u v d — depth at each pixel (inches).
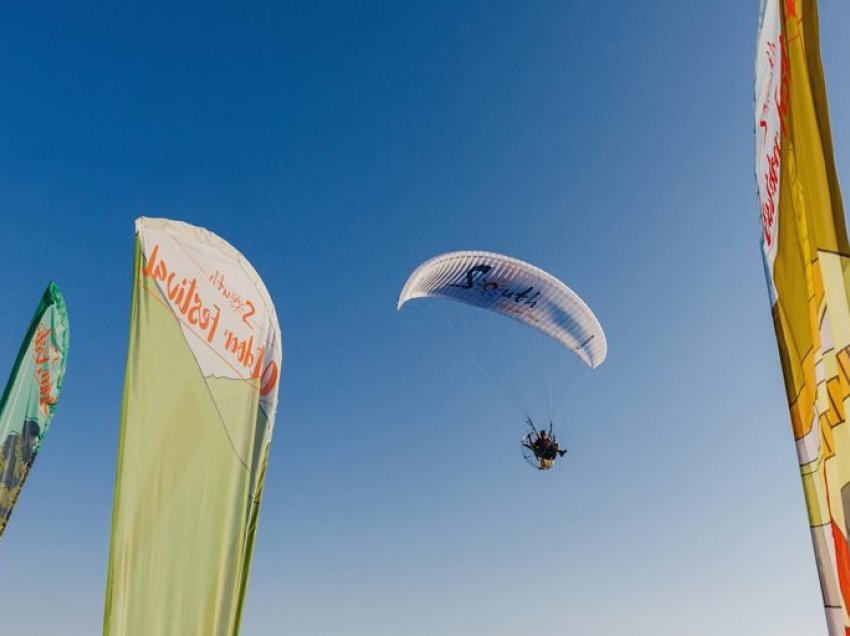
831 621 178.9
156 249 309.9
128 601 269.1
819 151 186.5
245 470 315.6
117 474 277.6
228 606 294.4
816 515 187.3
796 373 195.6
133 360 292.0
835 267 181.5
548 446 775.1
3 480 349.7
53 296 382.9
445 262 696.4
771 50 212.2
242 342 330.6
